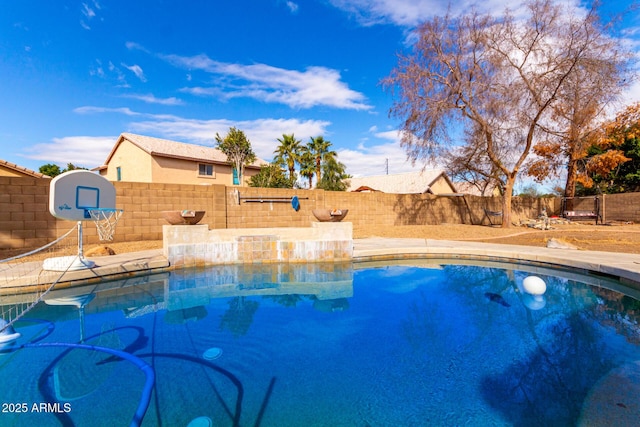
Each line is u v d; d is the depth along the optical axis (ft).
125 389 8.05
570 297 16.63
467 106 40.09
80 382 8.34
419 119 41.34
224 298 16.61
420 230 40.83
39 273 17.12
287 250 24.93
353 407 7.45
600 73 35.17
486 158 49.24
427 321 13.28
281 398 7.78
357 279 20.70
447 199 51.93
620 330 12.17
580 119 39.58
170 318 13.58
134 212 28.81
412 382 8.52
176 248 22.43
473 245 29.78
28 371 8.99
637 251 25.40
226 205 33.96
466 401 7.64
